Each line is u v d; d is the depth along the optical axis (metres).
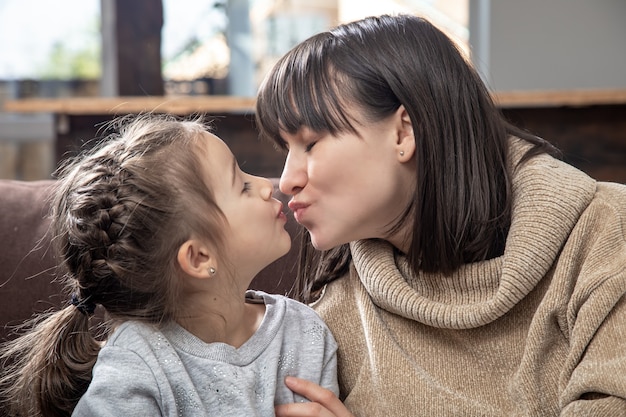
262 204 0.94
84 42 3.10
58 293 1.12
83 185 0.89
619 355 0.81
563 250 0.88
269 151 2.40
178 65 3.03
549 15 2.78
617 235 0.87
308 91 0.91
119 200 0.86
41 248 1.14
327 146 0.91
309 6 3.05
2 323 1.11
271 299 1.01
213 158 0.92
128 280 0.87
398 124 0.92
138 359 0.84
